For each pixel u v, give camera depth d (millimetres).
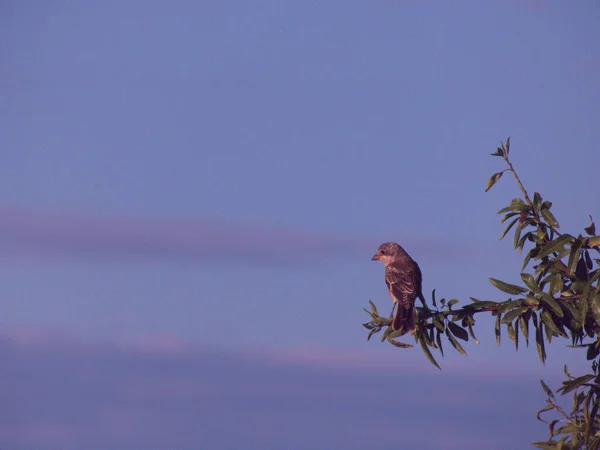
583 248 15055
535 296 14367
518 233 15664
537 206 15602
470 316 15234
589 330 14727
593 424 14836
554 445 14750
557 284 14781
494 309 14953
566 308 14430
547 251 14938
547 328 14352
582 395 14594
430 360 15555
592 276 14539
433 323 15484
